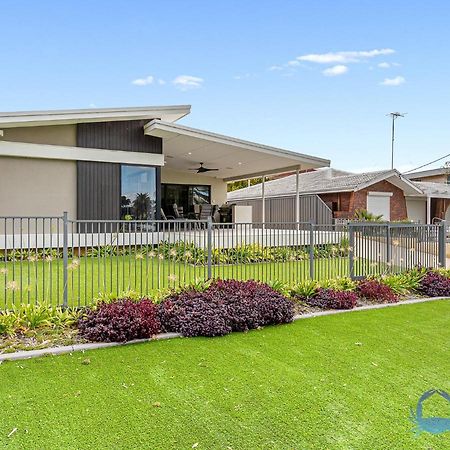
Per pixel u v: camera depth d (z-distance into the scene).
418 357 4.64
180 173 20.17
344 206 20.17
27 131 10.90
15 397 3.46
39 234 10.94
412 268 9.39
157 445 2.83
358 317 6.41
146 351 4.66
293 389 3.74
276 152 13.16
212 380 3.90
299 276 9.06
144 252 10.99
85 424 3.07
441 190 22.97
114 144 12.00
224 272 8.76
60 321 5.31
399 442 2.93
